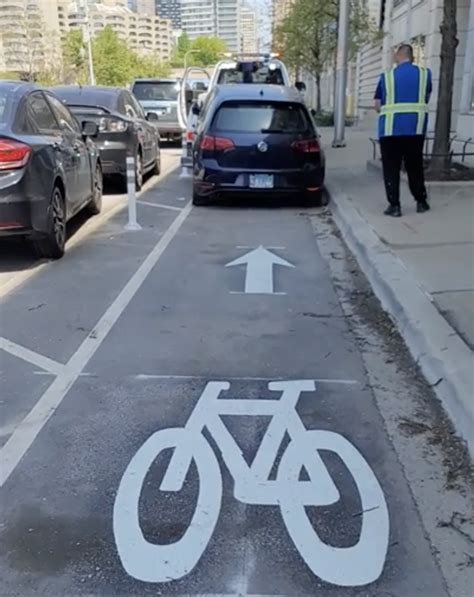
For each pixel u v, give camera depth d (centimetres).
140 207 1006
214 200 1052
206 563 252
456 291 518
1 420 356
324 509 282
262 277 625
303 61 3144
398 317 488
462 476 302
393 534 266
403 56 766
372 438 336
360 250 684
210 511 281
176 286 596
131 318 512
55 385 396
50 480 303
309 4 2670
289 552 257
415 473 305
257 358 434
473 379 365
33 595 237
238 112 955
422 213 827
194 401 375
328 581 243
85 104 1112
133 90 2080
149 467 312
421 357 416
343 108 1856
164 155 1884
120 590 239
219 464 314
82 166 812
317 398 378
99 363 428
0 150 588
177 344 459
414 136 782
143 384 397
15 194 596
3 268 657
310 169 957
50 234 654
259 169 946
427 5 1752
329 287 595
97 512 281
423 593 236
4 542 264
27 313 523
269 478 303
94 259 691
